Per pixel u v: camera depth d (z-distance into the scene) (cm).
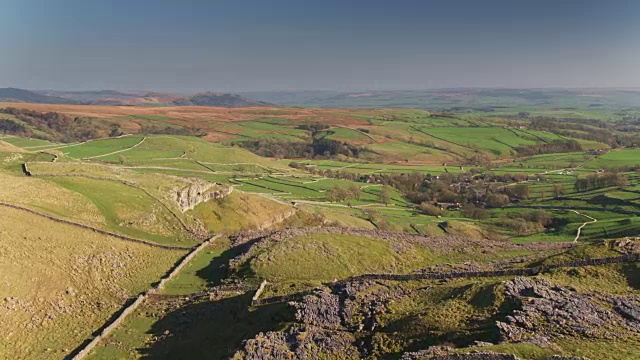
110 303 5819
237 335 4609
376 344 3794
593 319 3641
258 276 6209
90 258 6494
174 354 4628
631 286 4266
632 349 3169
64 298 5612
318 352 3838
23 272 5659
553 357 3028
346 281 5256
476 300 4088
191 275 6725
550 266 4891
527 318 3628
